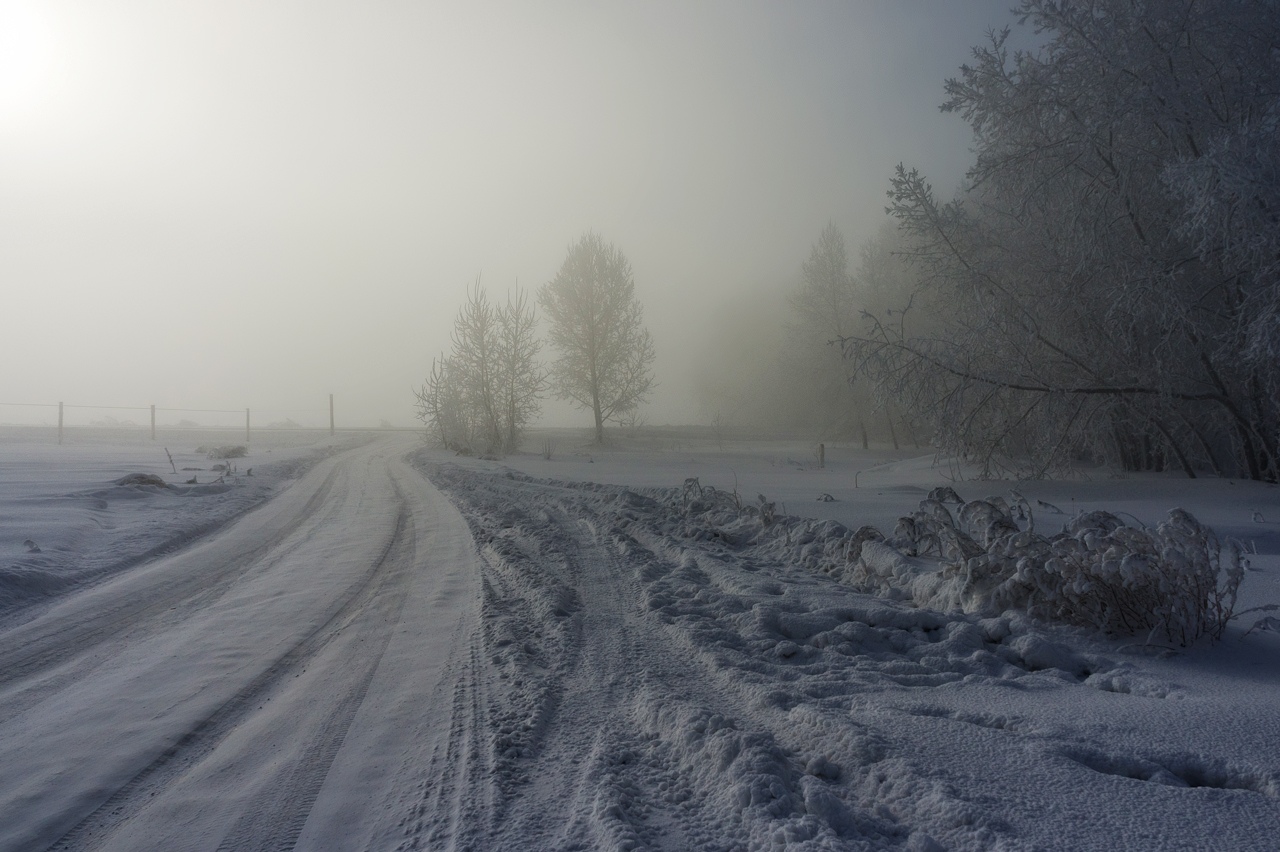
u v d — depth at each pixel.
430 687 4.84
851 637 5.30
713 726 3.67
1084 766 3.03
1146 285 14.34
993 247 17.42
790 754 3.45
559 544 9.91
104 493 15.25
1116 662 4.67
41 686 5.06
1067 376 16.52
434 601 7.29
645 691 4.45
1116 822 2.58
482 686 4.79
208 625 6.59
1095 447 18.08
